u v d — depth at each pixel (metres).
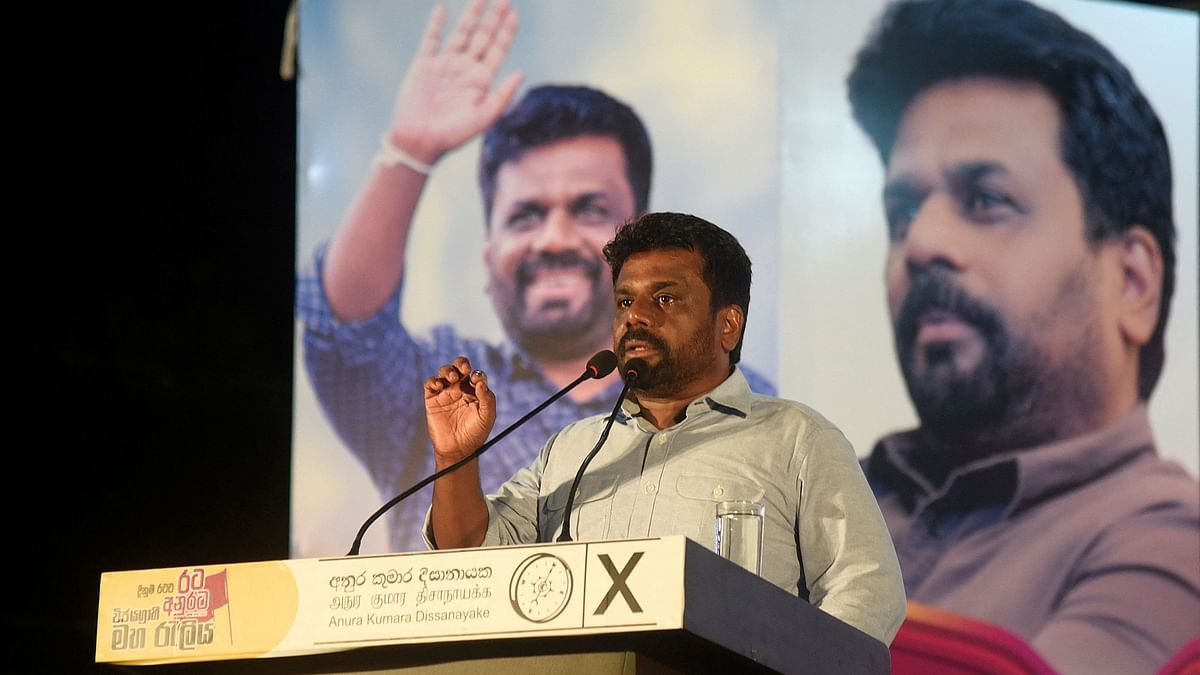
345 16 10.33
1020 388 9.52
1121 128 9.91
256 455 10.97
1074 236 9.73
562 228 9.86
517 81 10.12
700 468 5.21
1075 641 9.18
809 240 9.69
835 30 9.98
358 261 9.98
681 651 3.65
